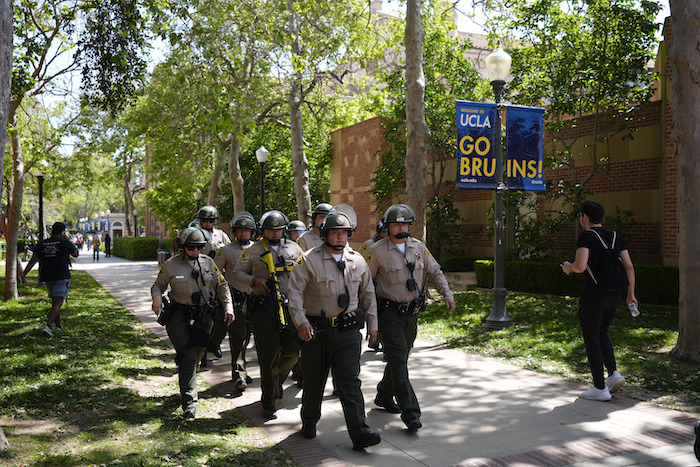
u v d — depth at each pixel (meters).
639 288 12.72
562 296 14.31
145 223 66.31
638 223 14.45
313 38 17.72
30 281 22.33
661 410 5.89
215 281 6.39
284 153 27.78
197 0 12.77
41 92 15.20
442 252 21.22
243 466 4.53
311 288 5.09
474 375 7.52
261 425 5.66
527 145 11.23
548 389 6.78
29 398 6.36
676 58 7.91
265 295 6.04
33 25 14.30
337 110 23.92
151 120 20.27
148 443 4.98
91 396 6.54
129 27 11.29
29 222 41.78
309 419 5.24
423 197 13.77
